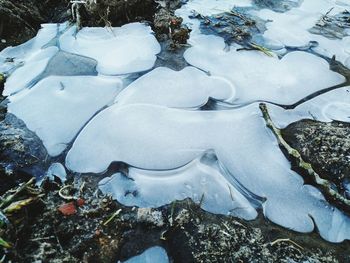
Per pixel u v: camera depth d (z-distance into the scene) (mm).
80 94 541
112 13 694
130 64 600
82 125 493
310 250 367
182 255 359
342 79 585
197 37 675
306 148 461
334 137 461
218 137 476
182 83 562
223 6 791
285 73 593
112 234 375
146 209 394
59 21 732
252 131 486
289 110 522
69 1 746
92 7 685
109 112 510
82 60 608
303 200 412
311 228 386
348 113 519
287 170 441
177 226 383
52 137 477
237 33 689
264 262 354
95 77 573
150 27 700
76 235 371
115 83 561
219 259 355
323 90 562
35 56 623
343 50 656
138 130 482
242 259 356
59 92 544
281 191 419
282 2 817
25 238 360
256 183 427
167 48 640
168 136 475
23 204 372
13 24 661
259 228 385
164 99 531
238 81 571
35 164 447
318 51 650
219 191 418
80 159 451
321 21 736
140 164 444
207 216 393
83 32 679
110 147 463
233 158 452
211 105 524
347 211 399
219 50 644
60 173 438
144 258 358
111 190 418
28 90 551
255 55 633
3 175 431
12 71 590
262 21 736
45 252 343
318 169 441
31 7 714
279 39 681
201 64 606
